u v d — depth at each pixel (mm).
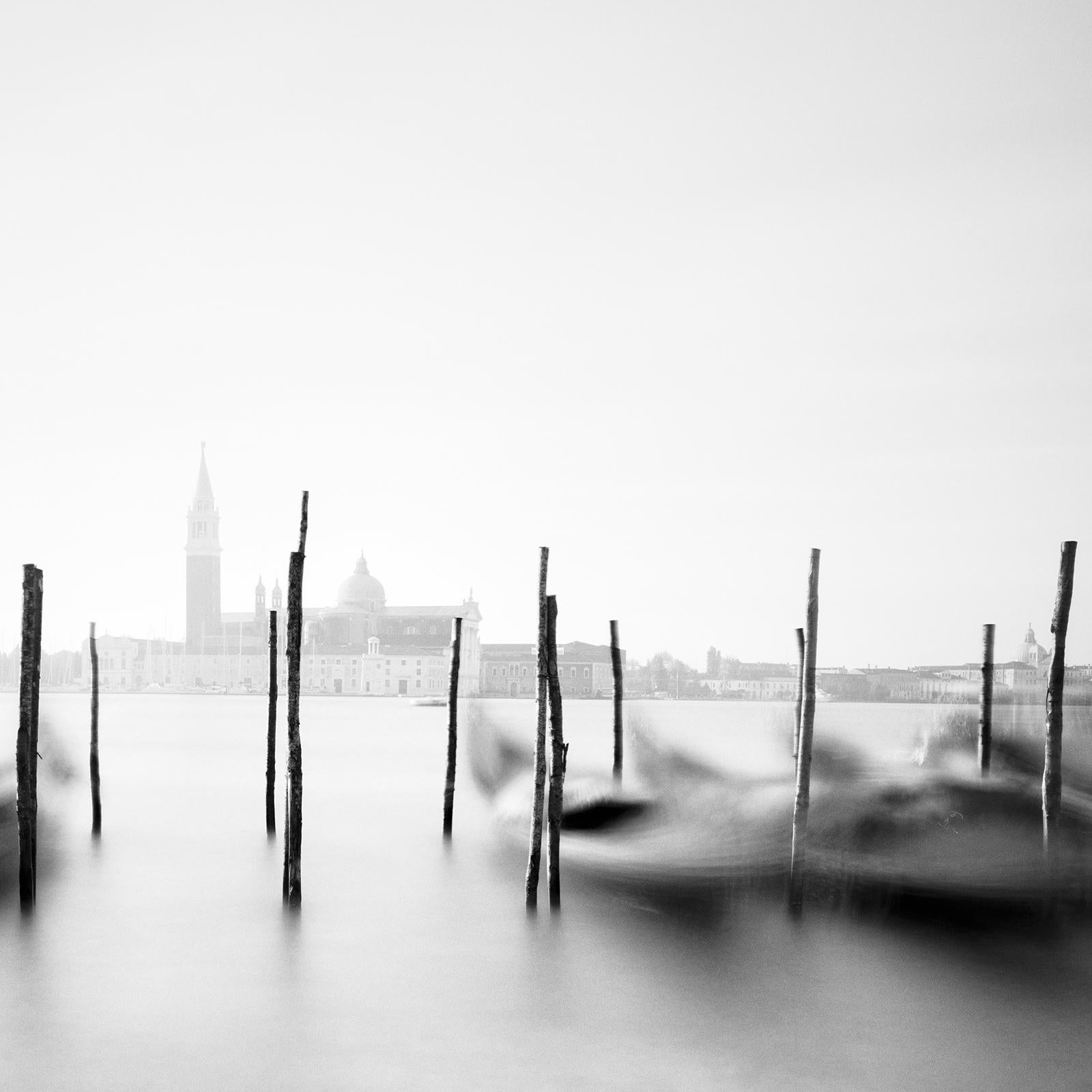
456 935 20344
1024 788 23172
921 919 20578
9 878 25766
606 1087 13891
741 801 24188
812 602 20750
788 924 20359
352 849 29641
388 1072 14352
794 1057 14633
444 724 108188
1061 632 21266
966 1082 13875
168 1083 14000
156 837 31812
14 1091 13773
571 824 27406
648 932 20062
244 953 19547
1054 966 17969
